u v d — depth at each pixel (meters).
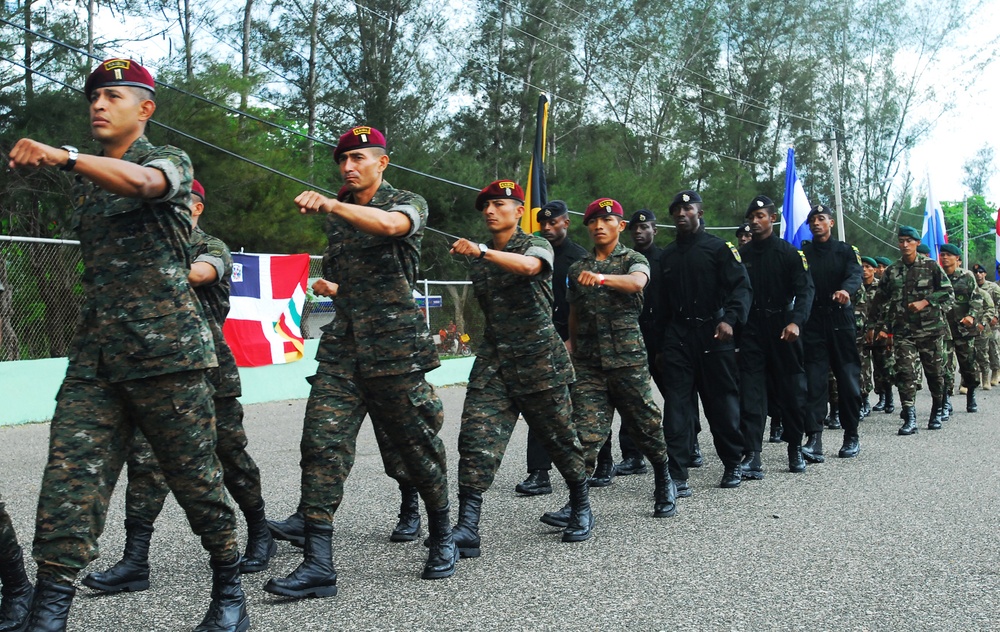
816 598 4.21
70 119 18.14
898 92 45.00
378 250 4.33
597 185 29.72
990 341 16.73
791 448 7.90
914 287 10.62
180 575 4.73
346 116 29.52
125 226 3.42
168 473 3.53
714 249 7.01
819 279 8.65
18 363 10.87
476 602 4.20
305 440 4.39
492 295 5.20
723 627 3.83
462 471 5.17
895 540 5.30
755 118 43.50
